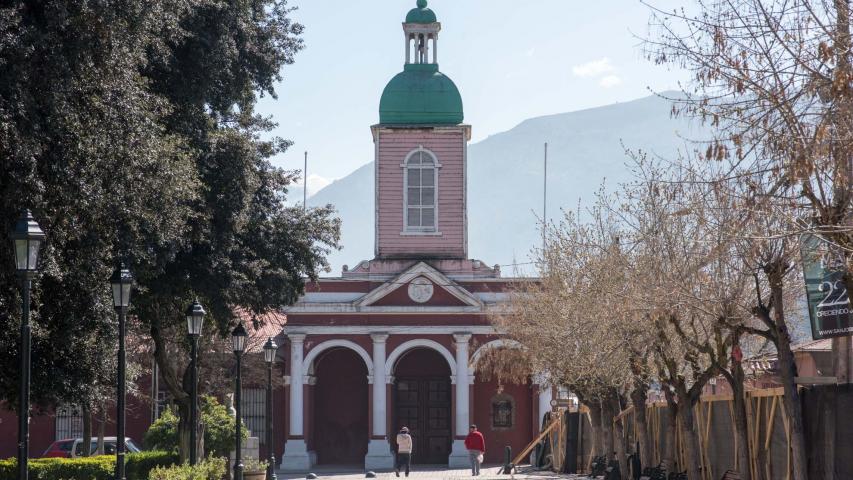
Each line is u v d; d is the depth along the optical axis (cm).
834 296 2638
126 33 2527
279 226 4153
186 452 4288
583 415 5691
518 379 6800
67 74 2361
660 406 4469
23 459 2127
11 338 2703
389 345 7144
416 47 7506
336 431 7488
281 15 3975
